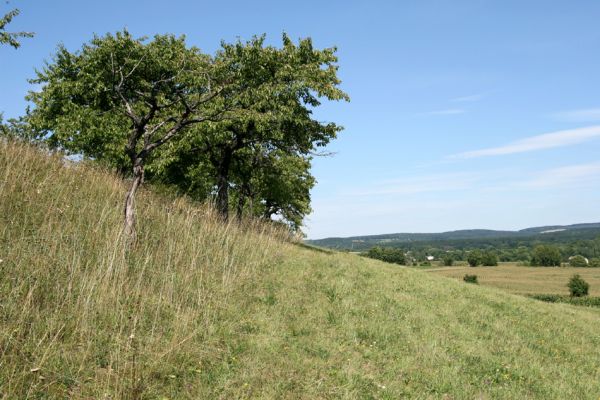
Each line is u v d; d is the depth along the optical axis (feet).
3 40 38.60
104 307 21.50
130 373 17.22
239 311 27.14
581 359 34.50
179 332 21.62
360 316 31.73
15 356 16.21
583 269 372.17
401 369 23.98
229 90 47.75
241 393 18.08
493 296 57.26
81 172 43.27
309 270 43.27
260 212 114.93
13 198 30.19
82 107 63.52
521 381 26.43
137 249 30.63
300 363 21.95
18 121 73.36
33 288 19.47
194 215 40.98
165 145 60.39
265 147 72.08
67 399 15.31
